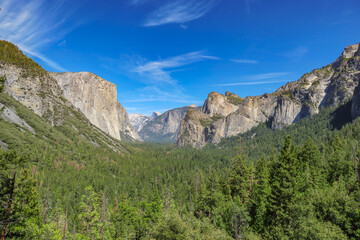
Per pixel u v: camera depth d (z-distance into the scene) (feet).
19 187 75.46
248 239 107.96
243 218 120.57
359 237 89.56
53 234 133.08
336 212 97.76
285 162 128.36
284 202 117.08
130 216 180.55
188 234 100.63
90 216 139.54
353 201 100.22
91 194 143.33
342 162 171.73
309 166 180.55
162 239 102.89
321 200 108.37
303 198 116.98
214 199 161.99
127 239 162.40
